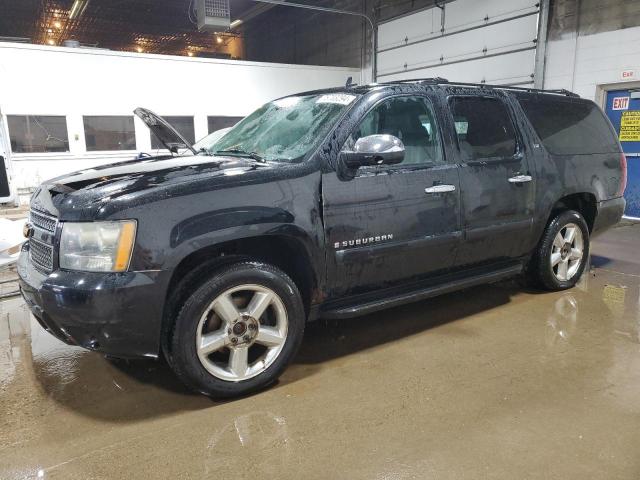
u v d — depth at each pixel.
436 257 3.20
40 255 2.49
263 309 2.55
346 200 2.73
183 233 2.27
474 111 3.44
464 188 3.24
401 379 2.73
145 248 2.21
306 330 3.47
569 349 3.07
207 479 1.93
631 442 2.11
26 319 3.77
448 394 2.55
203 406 2.48
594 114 4.37
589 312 3.72
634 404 2.42
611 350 3.05
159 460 2.05
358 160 2.64
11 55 9.85
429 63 12.31
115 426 2.31
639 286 4.37
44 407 2.49
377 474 1.94
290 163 2.68
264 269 2.52
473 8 10.90
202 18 12.74
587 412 2.35
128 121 11.33
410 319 3.64
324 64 16.81
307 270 2.71
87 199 2.32
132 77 11.19
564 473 1.93
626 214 8.42
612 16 8.27
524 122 3.71
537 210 3.74
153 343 2.33
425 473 1.94
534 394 2.53
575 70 8.92
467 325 3.51
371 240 2.85
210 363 2.45
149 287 2.22
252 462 2.03
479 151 3.40
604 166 4.28
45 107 10.34
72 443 2.18
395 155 2.59
